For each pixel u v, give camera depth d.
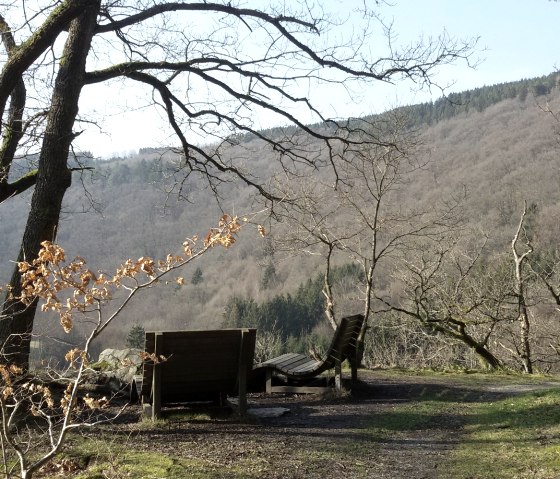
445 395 9.59
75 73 7.68
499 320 17.78
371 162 14.76
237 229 3.49
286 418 7.48
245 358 6.91
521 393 9.51
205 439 5.92
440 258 17.69
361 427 7.00
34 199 7.32
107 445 5.26
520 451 5.73
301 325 34.66
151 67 9.43
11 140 8.49
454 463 5.43
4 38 8.33
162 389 6.99
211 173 11.66
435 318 17.89
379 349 24.17
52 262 3.19
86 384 8.13
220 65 10.11
